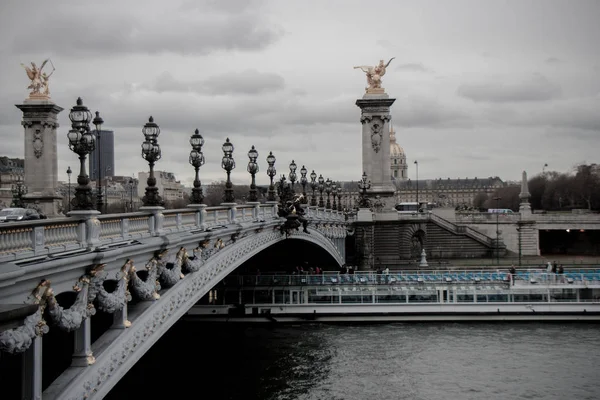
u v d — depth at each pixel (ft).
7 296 66.23
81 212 82.33
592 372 204.03
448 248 458.09
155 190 108.68
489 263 410.72
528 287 285.84
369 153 492.13
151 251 104.63
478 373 202.80
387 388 188.24
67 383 80.43
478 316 281.95
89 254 79.05
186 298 126.21
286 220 214.48
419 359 217.77
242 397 177.27
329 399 179.11
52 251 75.36
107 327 108.78
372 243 407.64
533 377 199.11
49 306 73.41
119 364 94.43
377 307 281.54
